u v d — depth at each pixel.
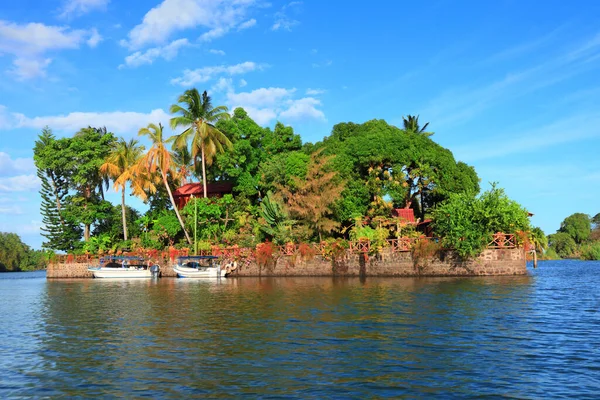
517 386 9.61
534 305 20.70
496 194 39.44
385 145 49.47
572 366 10.95
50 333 16.61
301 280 40.19
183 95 56.69
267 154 59.81
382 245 41.81
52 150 65.06
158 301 26.28
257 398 9.14
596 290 26.97
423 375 10.41
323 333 15.15
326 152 54.03
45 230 64.31
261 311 20.61
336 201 47.72
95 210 66.38
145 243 57.03
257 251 46.41
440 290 27.77
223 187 62.00
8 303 27.80
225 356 12.41
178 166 69.69
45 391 9.89
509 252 38.91
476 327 15.66
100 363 12.05
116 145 70.25
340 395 9.22
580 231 105.25
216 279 45.91
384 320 17.31
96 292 34.62
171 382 10.29
